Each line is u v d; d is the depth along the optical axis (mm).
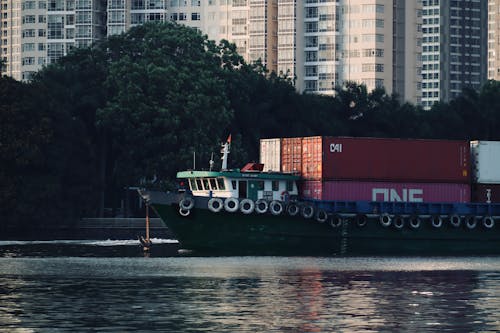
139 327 112562
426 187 188750
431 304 128250
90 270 160000
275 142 195750
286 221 182750
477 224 190875
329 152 184750
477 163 191875
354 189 185750
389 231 187000
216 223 181875
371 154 186500
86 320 115938
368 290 139750
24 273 156000
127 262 172375
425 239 188750
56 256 184875
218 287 141125
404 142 188125
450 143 190000
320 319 117625
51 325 113375
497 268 167000
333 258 180250
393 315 120375
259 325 114125
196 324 114188
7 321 115312
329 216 183875
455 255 189375
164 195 183000
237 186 183500
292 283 145750
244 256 181875
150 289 138875
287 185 186625
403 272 160000
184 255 184375
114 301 128500
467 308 125438
